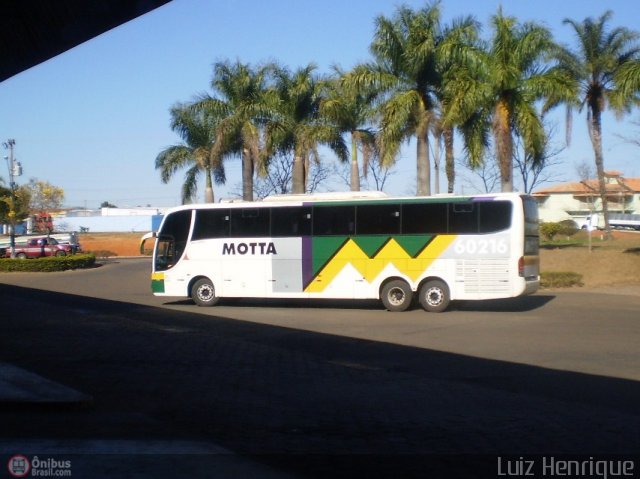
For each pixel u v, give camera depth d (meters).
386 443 8.17
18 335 17.06
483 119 31.20
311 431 8.71
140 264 50.16
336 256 22.08
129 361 13.51
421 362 13.30
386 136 30.02
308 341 16.00
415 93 30.11
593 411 9.54
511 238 20.55
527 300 24.33
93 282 35.41
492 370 12.46
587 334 16.56
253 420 9.25
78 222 94.56
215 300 23.50
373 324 18.86
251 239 22.97
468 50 29.89
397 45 30.44
